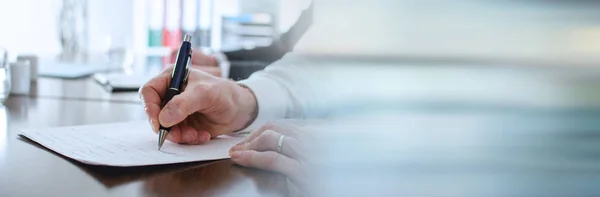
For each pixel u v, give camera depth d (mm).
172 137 583
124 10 3143
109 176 462
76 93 1075
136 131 652
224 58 1258
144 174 472
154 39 3113
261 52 1245
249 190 437
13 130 652
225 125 639
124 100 991
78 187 429
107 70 1585
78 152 529
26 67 1033
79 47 2441
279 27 1896
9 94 978
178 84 619
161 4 3084
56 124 710
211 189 438
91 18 3104
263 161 488
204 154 545
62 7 2506
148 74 1350
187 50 653
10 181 439
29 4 2801
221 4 2934
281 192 430
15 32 2812
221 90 628
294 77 731
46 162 499
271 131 543
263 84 709
